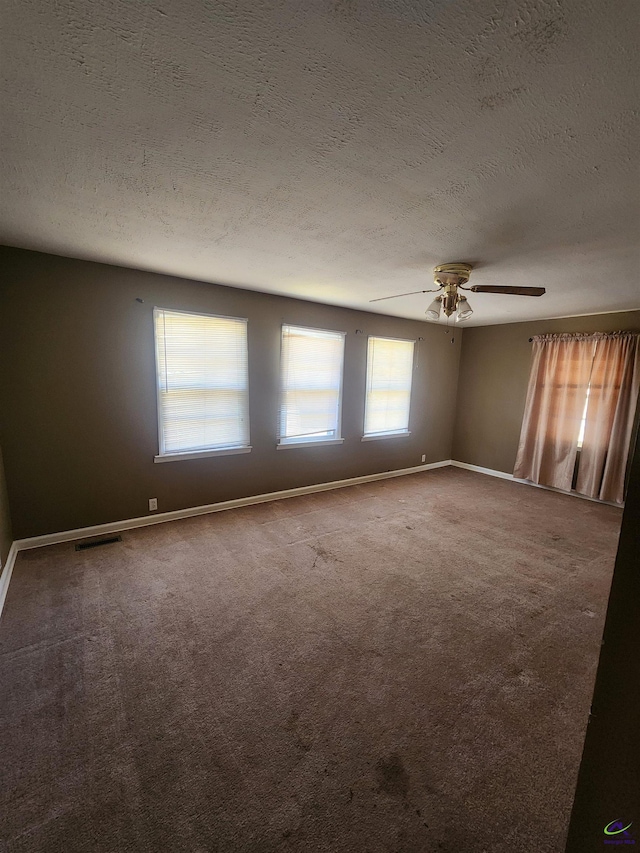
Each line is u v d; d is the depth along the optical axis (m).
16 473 2.92
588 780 0.55
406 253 2.60
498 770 1.43
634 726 0.49
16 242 2.59
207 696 1.73
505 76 1.05
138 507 3.52
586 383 4.71
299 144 1.41
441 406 6.14
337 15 0.88
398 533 3.61
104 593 2.49
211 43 0.97
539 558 3.16
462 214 1.96
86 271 3.02
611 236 2.19
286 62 1.02
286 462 4.50
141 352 3.35
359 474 5.26
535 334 5.30
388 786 1.36
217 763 1.43
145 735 1.53
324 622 2.27
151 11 0.89
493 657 2.02
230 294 3.77
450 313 3.00
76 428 3.13
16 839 1.18
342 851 1.17
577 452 4.85
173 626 2.20
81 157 1.51
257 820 1.25
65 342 3.01
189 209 1.99
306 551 3.18
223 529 3.55
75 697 1.70
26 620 2.21
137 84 1.11
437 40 0.95
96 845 1.17
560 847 1.19
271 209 1.98
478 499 4.68
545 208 1.86
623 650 0.51
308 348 4.47
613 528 3.84
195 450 3.79
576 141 1.33
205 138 1.38
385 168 1.56
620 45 0.93
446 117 1.23
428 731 1.59
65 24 0.92
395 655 2.02
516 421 5.57
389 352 5.31
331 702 1.71
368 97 1.15
